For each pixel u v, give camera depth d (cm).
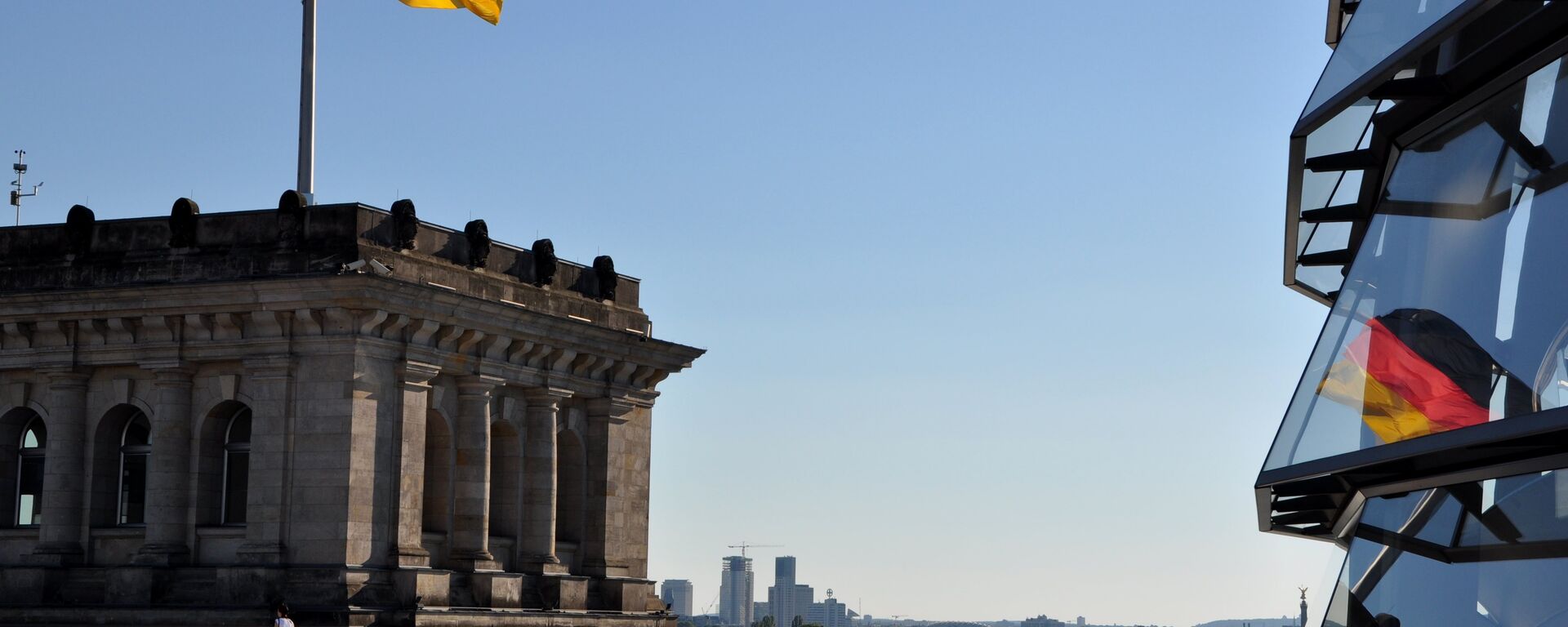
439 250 7731
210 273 7438
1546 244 1702
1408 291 1883
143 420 7769
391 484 7281
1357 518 2177
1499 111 1880
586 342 8394
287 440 7181
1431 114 2030
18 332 7756
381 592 7119
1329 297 3144
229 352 7344
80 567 7594
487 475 7775
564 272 8556
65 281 7719
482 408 7800
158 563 7312
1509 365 1677
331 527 7081
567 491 8619
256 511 7194
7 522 7912
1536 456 1700
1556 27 1778
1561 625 1650
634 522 8869
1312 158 2603
